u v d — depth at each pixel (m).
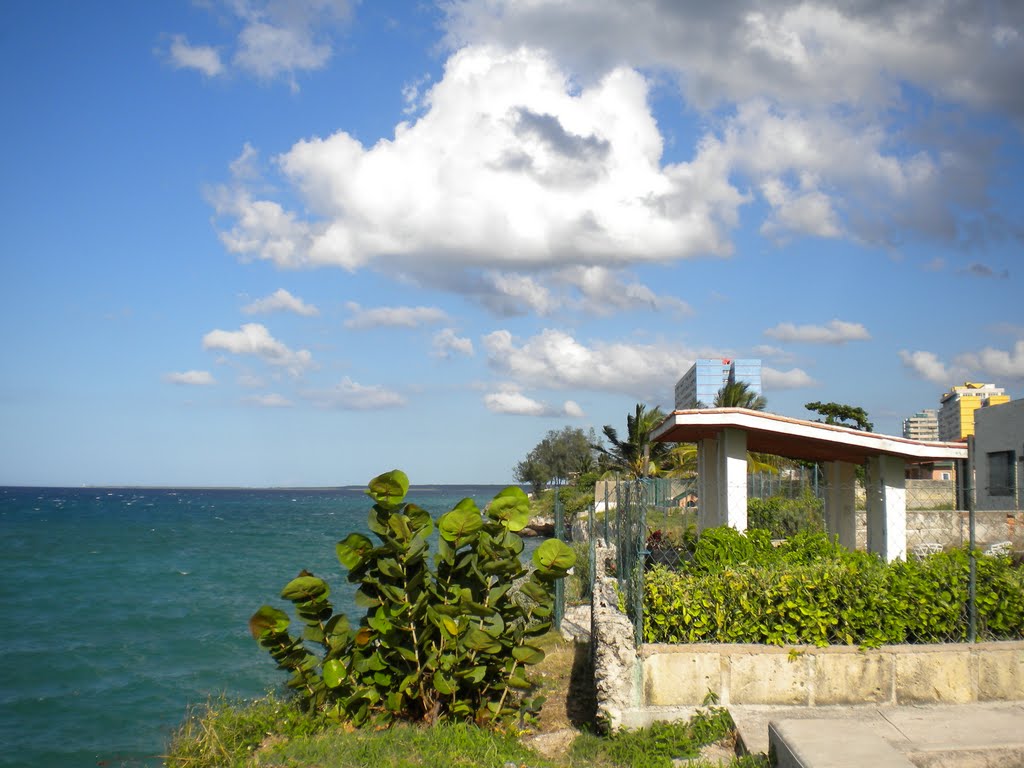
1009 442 24.64
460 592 8.99
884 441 11.20
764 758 7.26
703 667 8.73
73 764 11.48
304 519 105.44
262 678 16.44
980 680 8.68
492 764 7.72
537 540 59.41
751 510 16.69
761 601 8.93
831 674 8.67
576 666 12.45
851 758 6.13
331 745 8.18
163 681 16.17
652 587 9.05
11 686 15.87
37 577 35.59
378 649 9.34
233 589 31.31
